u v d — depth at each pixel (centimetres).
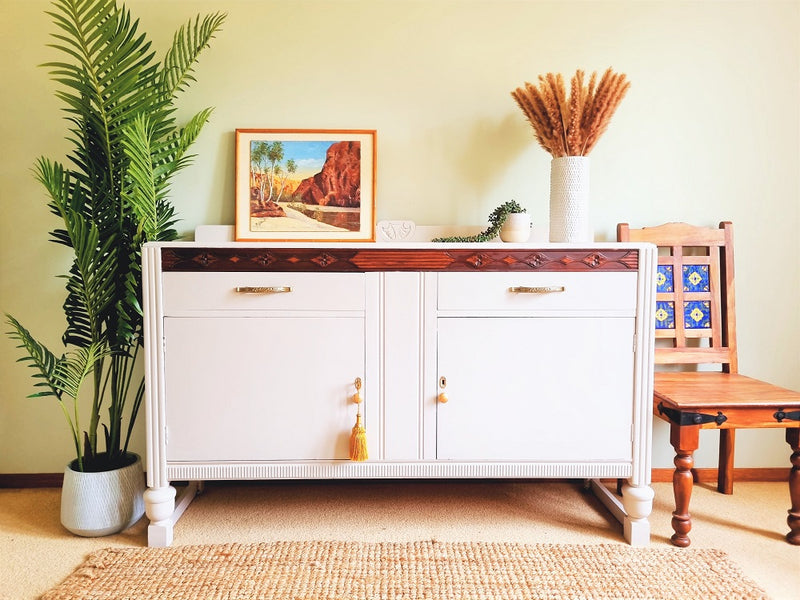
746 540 167
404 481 209
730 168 206
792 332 211
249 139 199
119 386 193
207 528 173
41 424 204
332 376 161
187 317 159
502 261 160
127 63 164
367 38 200
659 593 138
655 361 196
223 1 198
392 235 199
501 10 201
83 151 177
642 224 207
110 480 167
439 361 162
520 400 163
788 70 204
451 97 202
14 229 199
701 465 212
